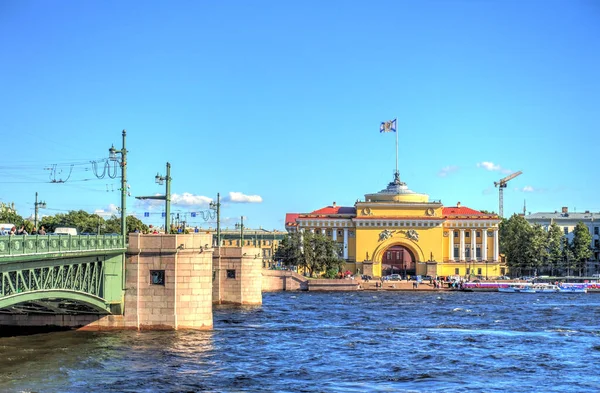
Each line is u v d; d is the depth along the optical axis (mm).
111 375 40219
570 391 39125
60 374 40031
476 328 66500
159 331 53562
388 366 45250
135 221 125938
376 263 159875
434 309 88062
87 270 48781
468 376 42531
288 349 50844
